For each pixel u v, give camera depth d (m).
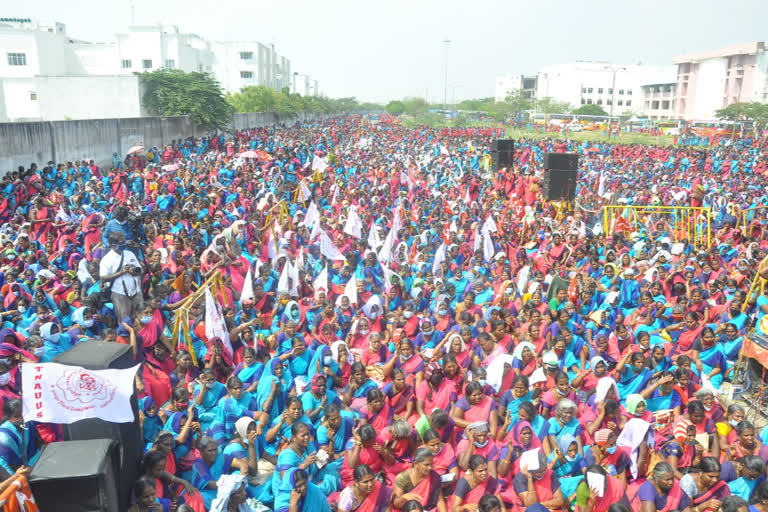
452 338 9.38
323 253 14.97
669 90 113.88
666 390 8.87
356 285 12.37
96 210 18.19
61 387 5.50
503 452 7.12
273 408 8.62
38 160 24.36
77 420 5.54
